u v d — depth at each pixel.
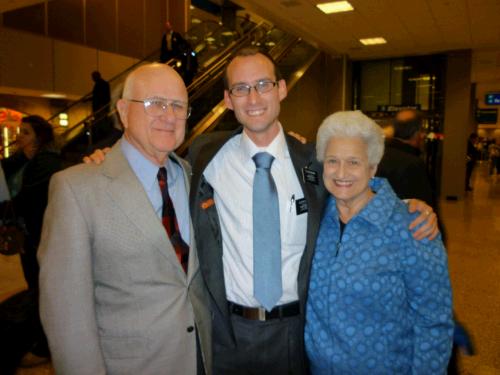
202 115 7.74
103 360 1.41
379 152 1.51
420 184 2.33
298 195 1.77
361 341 1.44
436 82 11.75
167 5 14.72
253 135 1.76
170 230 1.58
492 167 20.34
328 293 1.50
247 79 1.70
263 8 7.71
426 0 7.10
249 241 1.72
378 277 1.41
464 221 7.98
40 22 10.11
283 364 1.74
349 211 1.57
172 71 1.57
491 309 3.78
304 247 1.73
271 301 1.66
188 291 1.57
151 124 1.50
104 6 12.03
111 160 1.52
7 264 4.99
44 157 2.97
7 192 3.07
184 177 1.73
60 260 1.34
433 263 1.40
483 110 28.36
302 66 10.38
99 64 11.83
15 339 2.36
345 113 1.54
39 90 10.09
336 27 8.95
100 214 1.42
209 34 11.83
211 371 1.76
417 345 1.41
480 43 10.38
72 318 1.33
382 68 12.41
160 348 1.48
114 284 1.45
